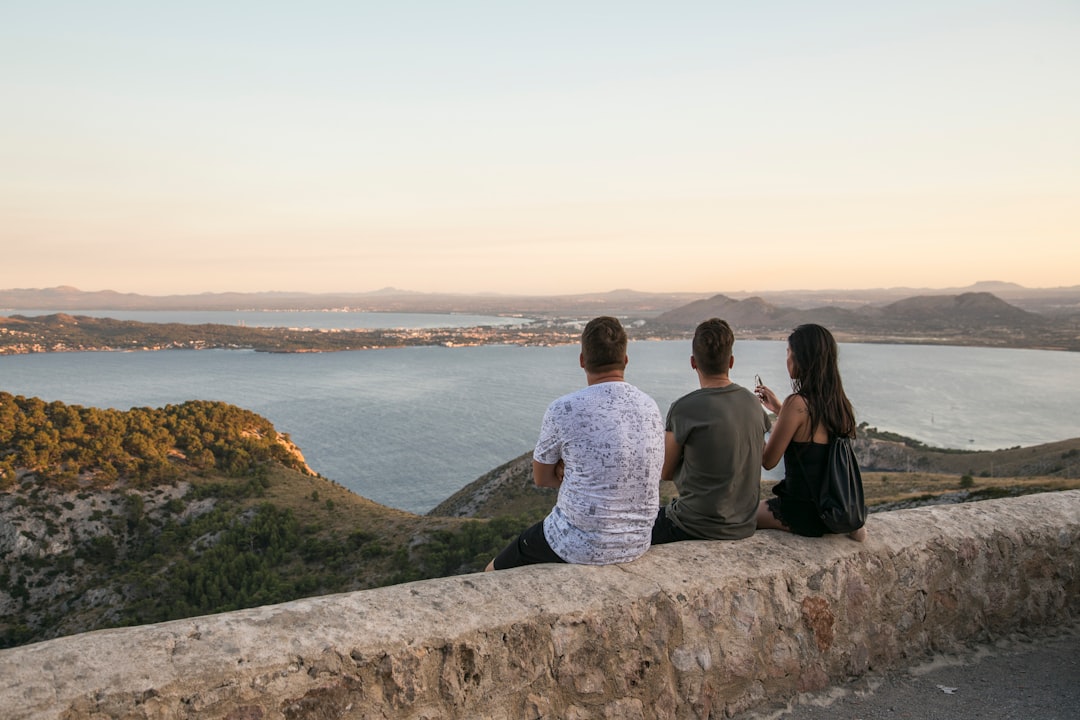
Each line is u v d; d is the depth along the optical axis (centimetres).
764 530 374
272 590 4006
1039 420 18712
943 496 3950
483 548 4300
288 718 220
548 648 271
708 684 308
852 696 339
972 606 396
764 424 355
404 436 18875
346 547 4566
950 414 19525
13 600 4362
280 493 5722
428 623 252
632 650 289
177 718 204
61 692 192
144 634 221
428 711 246
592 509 308
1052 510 441
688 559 327
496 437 18900
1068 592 428
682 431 344
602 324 328
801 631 337
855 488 350
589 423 311
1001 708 330
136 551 4875
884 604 365
